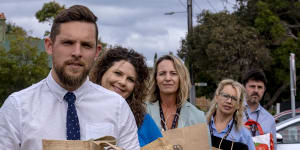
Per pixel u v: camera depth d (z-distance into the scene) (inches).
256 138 192.5
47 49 93.6
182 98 168.2
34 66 1110.4
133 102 138.7
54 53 89.1
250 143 183.9
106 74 140.7
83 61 88.6
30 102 88.4
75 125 89.2
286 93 1162.0
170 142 143.9
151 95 173.3
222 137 183.9
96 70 143.3
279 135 258.7
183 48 927.7
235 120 185.5
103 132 91.2
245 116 218.8
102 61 142.9
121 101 95.6
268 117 218.7
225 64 896.9
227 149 180.7
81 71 88.9
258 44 932.0
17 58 1111.0
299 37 1040.8
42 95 90.0
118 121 94.0
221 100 185.2
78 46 87.7
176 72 167.3
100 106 93.0
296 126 280.7
